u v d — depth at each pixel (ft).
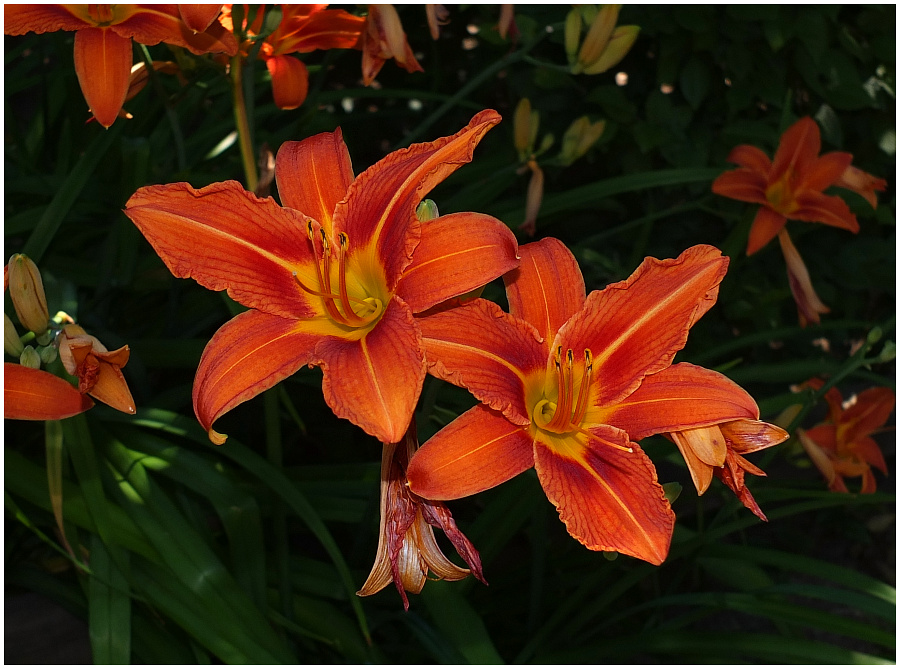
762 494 1.73
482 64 2.54
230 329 1.19
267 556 1.72
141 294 2.03
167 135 2.06
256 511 1.60
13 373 1.27
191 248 1.19
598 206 2.34
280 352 1.18
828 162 1.84
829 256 2.53
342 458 2.15
